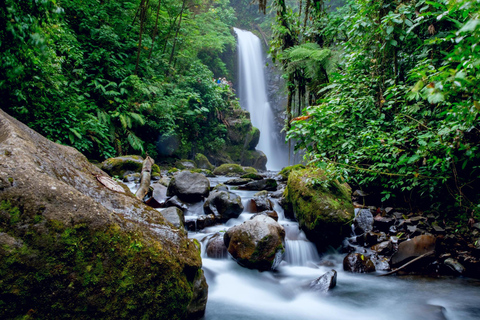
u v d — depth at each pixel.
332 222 3.34
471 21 1.33
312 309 2.52
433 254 3.01
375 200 4.26
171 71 11.72
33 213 1.10
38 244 1.08
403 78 3.96
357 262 3.15
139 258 1.32
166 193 4.80
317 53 4.79
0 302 1.00
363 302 2.57
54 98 5.87
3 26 2.49
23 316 1.04
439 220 3.49
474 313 2.32
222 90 13.70
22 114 5.07
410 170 3.36
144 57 10.11
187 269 1.58
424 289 2.71
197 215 4.30
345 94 4.03
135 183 5.88
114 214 1.42
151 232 1.54
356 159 3.71
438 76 1.66
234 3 25.14
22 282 1.04
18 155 1.22
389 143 3.24
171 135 10.73
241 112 15.28
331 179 3.62
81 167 1.83
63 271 1.12
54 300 1.09
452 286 2.73
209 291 2.74
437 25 3.30
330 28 5.38
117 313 1.22
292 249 3.44
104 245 1.23
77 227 1.18
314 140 3.87
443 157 3.03
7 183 1.10
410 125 3.40
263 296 2.71
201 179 4.85
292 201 4.06
